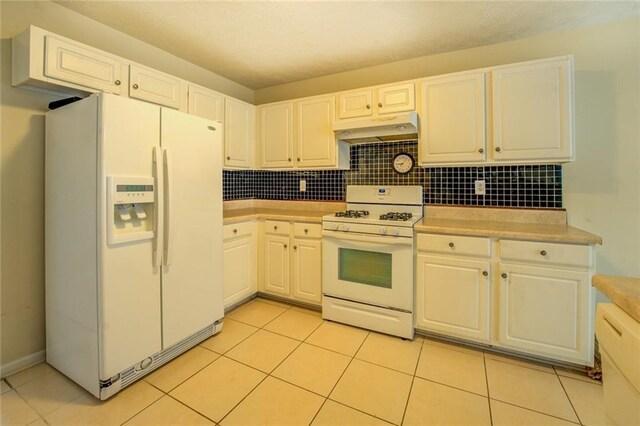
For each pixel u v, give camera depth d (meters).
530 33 2.18
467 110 2.14
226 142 2.73
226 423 1.40
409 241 2.08
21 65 1.63
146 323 1.69
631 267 1.99
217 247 2.15
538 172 2.21
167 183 1.75
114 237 1.51
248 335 2.19
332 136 2.68
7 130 1.69
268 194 3.40
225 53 2.54
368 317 2.26
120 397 1.55
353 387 1.64
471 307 1.94
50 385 1.63
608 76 2.01
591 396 1.56
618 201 2.00
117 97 1.53
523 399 1.55
